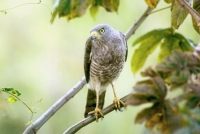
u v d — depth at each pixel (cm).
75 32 1466
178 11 682
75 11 770
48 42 1482
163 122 405
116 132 1312
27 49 1470
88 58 988
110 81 989
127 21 1355
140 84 421
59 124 1380
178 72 423
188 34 1287
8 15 1459
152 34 809
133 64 841
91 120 711
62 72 1475
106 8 800
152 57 1304
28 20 1478
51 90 1445
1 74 1398
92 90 994
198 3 686
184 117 395
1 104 644
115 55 949
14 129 1248
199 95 399
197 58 431
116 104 805
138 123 416
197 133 386
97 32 944
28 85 1405
